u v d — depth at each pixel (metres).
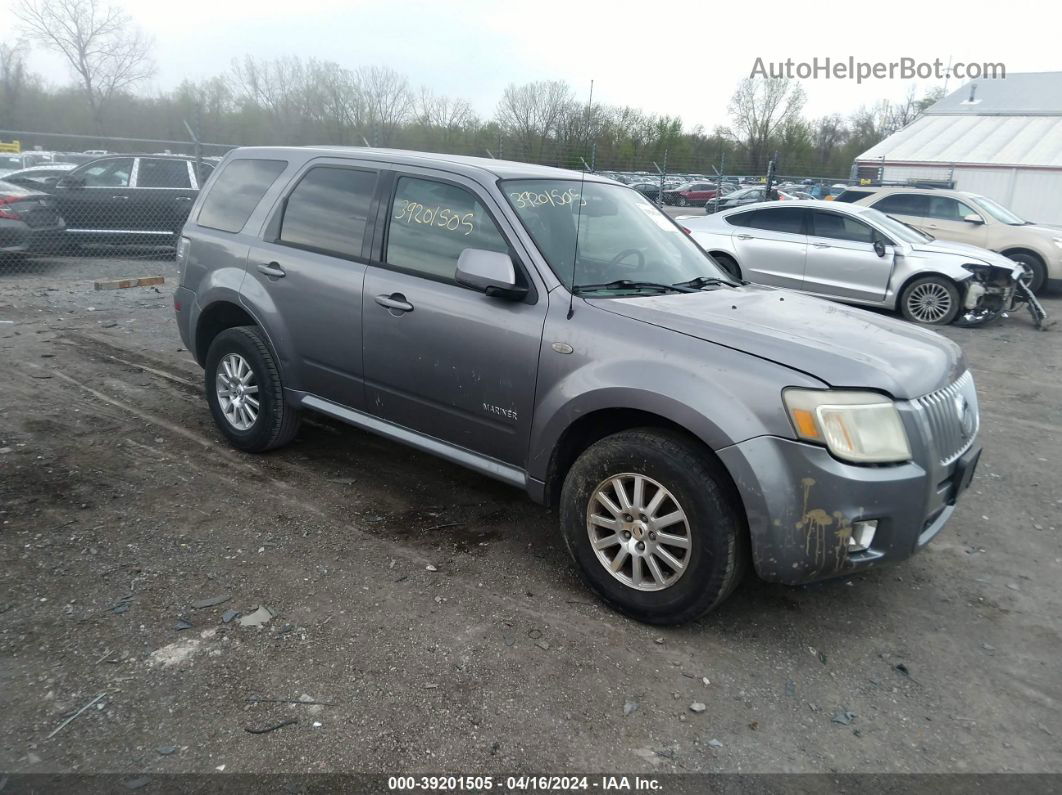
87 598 3.30
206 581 3.49
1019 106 31.62
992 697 3.02
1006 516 4.71
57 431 5.20
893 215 14.45
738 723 2.78
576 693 2.88
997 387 7.66
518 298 3.60
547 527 4.21
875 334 3.55
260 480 4.62
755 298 3.97
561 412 3.42
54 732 2.54
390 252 4.15
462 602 3.44
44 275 11.41
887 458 2.98
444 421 3.96
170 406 5.84
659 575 3.25
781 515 2.95
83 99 45.28
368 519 4.19
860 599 3.68
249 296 4.67
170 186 13.09
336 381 4.42
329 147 4.76
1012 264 10.76
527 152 16.56
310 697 2.77
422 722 2.68
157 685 2.79
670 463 3.12
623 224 4.30
